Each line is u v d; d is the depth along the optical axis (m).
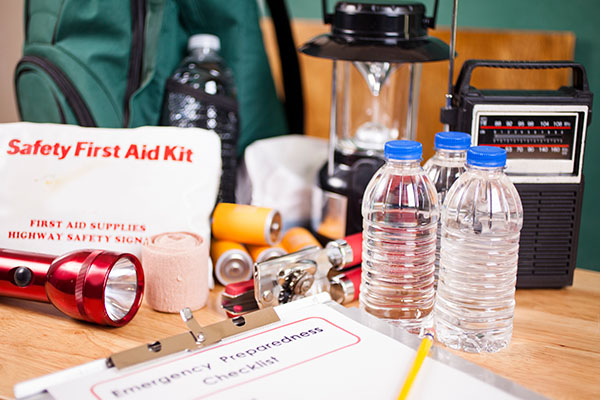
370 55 0.97
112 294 0.88
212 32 1.28
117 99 1.20
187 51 1.26
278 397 0.67
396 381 0.70
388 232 0.89
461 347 0.86
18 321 0.90
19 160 1.00
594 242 1.42
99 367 0.72
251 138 1.36
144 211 0.99
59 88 1.16
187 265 0.92
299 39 1.46
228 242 1.06
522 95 0.96
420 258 0.89
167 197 0.99
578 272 1.12
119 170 1.00
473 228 0.85
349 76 1.24
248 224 1.03
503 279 0.86
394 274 0.90
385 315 0.91
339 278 0.97
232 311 0.92
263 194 1.25
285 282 0.93
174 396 0.67
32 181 0.99
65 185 0.99
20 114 1.25
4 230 0.99
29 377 0.77
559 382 0.78
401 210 0.88
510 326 0.87
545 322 0.93
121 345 0.85
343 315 0.84
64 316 0.92
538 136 0.96
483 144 0.95
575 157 0.97
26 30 1.21
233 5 1.26
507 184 0.85
